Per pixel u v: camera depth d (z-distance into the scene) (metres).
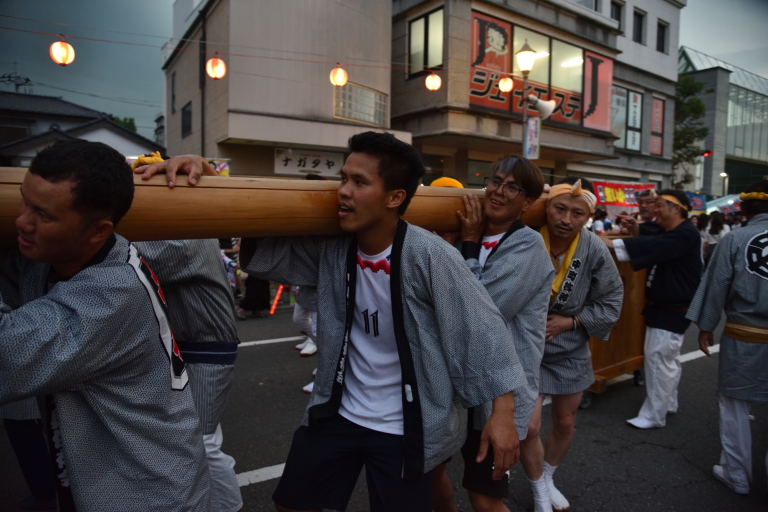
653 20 20.52
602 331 2.48
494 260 1.86
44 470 2.26
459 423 1.53
